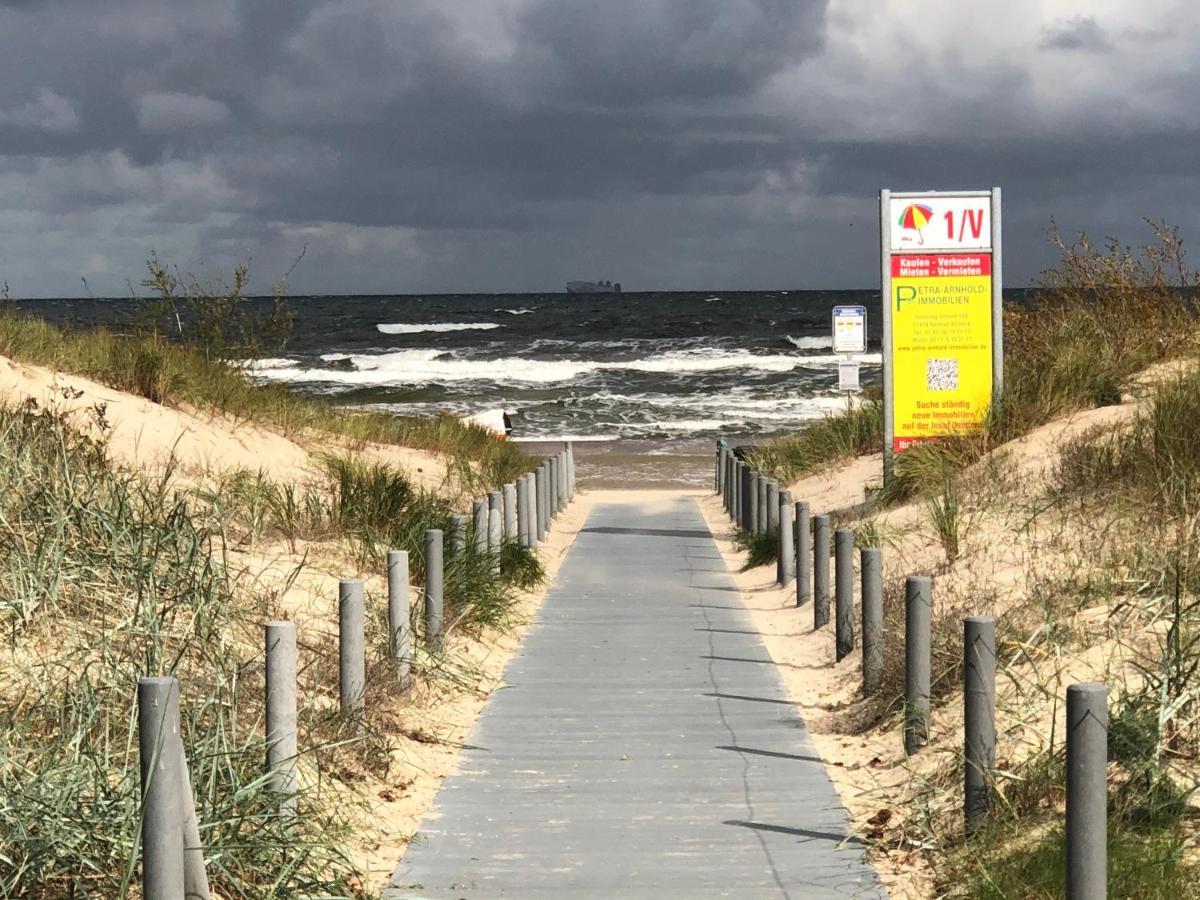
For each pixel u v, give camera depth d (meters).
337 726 7.79
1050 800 6.30
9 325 17.00
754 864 6.20
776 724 8.73
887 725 8.33
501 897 5.83
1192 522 9.76
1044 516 11.80
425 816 6.95
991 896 5.45
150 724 4.73
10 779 6.01
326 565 12.41
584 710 9.12
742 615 12.79
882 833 6.57
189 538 9.69
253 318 21.62
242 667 7.82
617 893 5.86
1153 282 18.89
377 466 16.83
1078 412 15.72
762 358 72.25
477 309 140.88
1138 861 5.35
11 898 5.35
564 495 24.81
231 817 5.65
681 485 31.47
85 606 8.64
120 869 5.45
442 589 10.90
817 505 19.08
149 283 20.23
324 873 5.98
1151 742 6.23
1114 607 8.66
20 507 9.48
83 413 14.78
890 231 16.33
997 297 16.36
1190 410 12.20
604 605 13.36
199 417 17.58
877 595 9.05
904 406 16.39
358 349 82.19
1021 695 7.48
